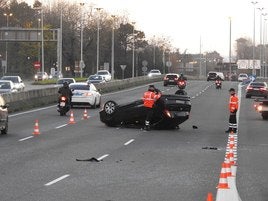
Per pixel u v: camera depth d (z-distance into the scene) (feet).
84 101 145.89
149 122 97.35
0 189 44.50
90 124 106.01
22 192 43.34
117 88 246.68
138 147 74.13
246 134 95.66
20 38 334.65
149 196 42.52
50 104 160.86
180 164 59.98
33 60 470.80
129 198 41.63
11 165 57.36
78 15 471.62
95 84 211.20
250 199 42.37
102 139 82.64
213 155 67.62
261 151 73.41
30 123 106.52
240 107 165.99
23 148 71.05
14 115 124.88
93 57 472.44
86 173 53.11
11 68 489.67
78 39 459.32
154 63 536.83
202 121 118.73
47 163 59.06
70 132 91.61
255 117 133.18
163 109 97.04
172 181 49.52
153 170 55.62
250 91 207.82
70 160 61.52
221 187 44.42
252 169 57.93
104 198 41.42
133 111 98.94
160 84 307.37
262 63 558.15
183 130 99.45
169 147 74.79
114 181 49.01
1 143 76.02
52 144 75.66
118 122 101.19
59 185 46.62
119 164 59.26
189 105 98.73
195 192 44.45
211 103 175.63
